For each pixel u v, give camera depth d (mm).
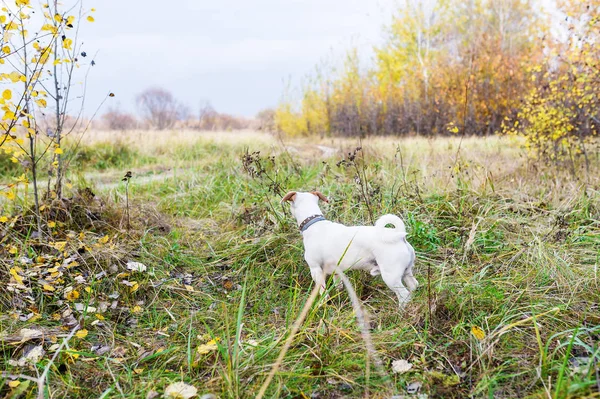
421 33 25766
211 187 7199
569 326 3182
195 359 3025
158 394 2660
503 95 19078
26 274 3801
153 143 13312
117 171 10086
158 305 3861
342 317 3492
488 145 11016
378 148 9750
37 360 2873
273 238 4887
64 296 3713
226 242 5176
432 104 21156
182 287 4145
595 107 7715
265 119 38312
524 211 5469
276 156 9547
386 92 24375
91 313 3580
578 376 2475
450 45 26172
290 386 2713
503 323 3223
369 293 4012
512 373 2734
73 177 8047
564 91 7648
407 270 3723
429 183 6414
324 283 3979
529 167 7379
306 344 3104
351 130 22984
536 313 3330
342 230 3828
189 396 2596
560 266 3943
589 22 7066
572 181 6426
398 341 3117
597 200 5555
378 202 5602
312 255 3945
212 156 11391
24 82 3879
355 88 25188
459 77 20953
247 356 2957
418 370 2836
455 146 10680
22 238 4535
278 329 3398
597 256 4039
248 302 3930
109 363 2982
